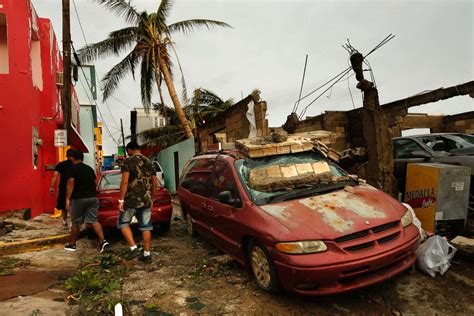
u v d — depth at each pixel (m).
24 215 7.88
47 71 10.13
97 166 30.38
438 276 4.07
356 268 3.30
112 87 17.16
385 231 3.59
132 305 3.69
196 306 3.62
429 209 5.30
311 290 3.36
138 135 22.33
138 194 5.11
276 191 4.30
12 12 8.09
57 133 8.51
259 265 3.91
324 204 3.88
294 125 9.21
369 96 6.40
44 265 5.16
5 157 7.84
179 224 8.20
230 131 12.52
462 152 6.49
